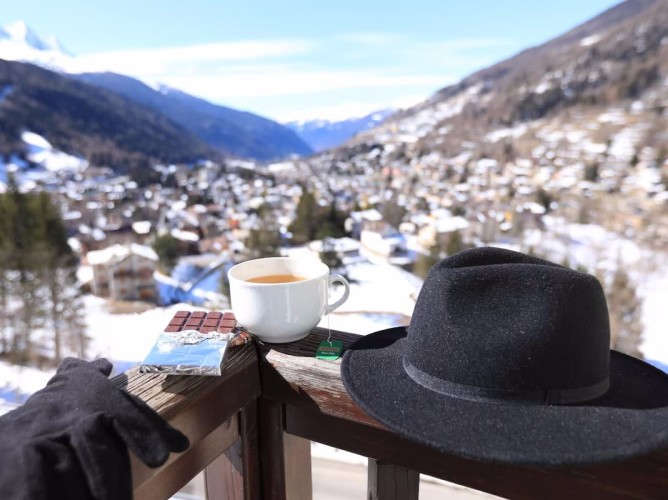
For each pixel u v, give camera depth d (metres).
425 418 0.42
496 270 0.45
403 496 0.59
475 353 0.44
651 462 0.40
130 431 0.41
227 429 0.57
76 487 0.35
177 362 0.50
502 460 0.36
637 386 0.48
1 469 0.35
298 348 0.59
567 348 0.42
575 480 0.44
